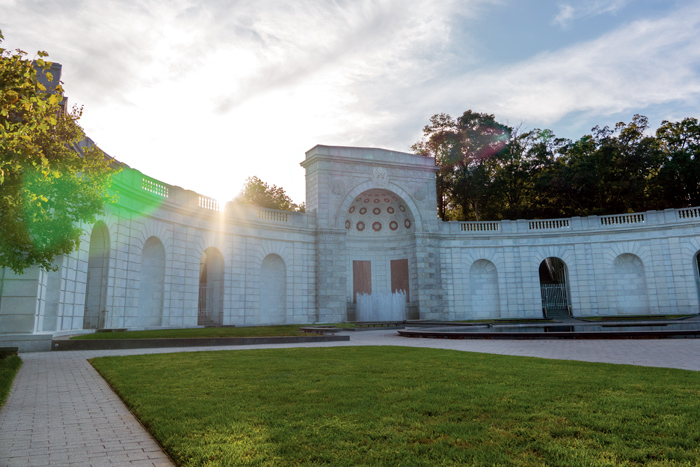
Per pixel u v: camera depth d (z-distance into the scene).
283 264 46.94
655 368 12.80
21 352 20.27
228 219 42.28
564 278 52.81
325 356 16.53
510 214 63.84
